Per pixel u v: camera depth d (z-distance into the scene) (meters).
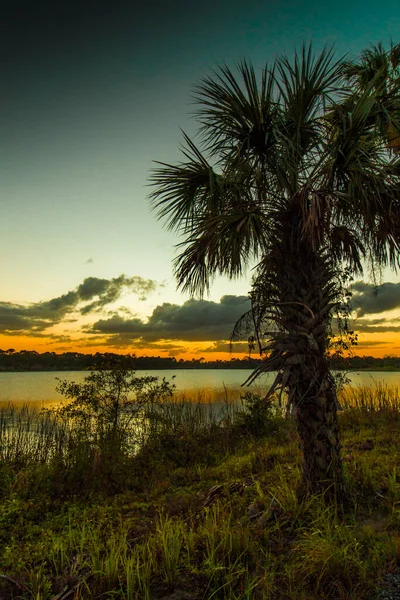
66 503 5.34
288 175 4.75
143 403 8.55
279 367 4.60
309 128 4.93
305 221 4.29
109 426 7.90
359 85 5.89
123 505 5.32
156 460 7.28
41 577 3.39
